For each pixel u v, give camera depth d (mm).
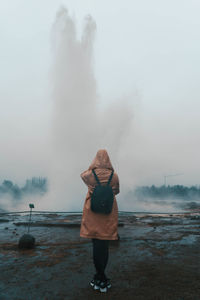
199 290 2287
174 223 7359
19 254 3484
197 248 3947
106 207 2293
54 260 3188
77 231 5590
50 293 2189
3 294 2158
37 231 5570
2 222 7234
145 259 3268
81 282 2451
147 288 2320
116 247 3969
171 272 2762
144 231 5691
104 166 2500
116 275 2656
